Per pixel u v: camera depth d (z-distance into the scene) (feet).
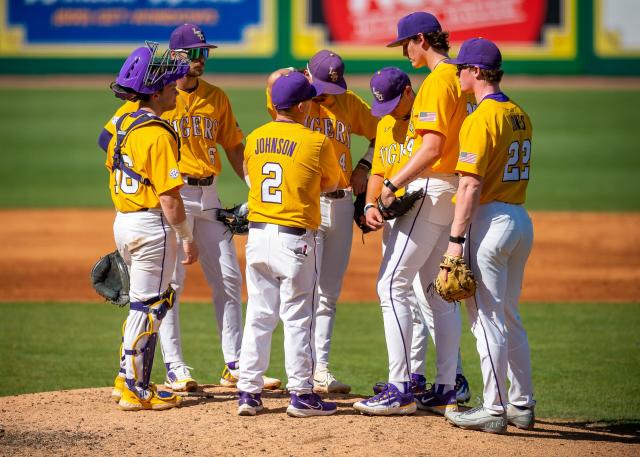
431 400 71.20
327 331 81.76
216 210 79.71
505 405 65.82
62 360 97.35
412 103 71.05
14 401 74.43
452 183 67.97
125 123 68.95
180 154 77.30
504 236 64.44
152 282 69.72
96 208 196.03
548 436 66.90
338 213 80.23
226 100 81.66
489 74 65.00
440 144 65.51
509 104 65.41
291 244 67.67
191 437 63.67
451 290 63.10
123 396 70.44
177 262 79.00
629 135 277.23
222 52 377.71
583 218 187.01
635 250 160.97
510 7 366.22
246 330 69.82
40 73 383.86
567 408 80.59
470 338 107.96
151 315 69.62
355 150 251.39
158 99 69.82
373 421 68.03
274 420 68.03
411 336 69.72
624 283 138.31
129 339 69.87
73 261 153.07
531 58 370.12
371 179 75.25
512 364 67.72
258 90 338.95
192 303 128.57
